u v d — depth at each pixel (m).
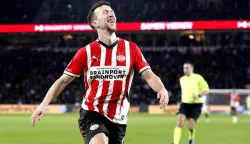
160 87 6.45
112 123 6.60
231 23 47.19
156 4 58.34
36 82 57.25
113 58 6.52
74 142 18.81
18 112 50.72
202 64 58.00
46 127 28.25
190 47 60.19
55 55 60.31
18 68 58.97
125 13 58.75
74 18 58.66
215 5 56.91
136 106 50.59
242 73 56.50
